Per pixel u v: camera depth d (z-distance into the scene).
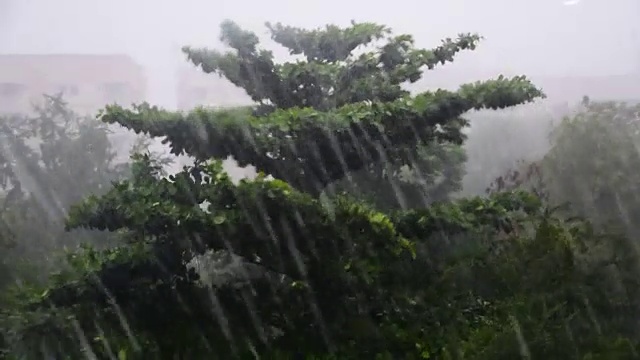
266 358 4.20
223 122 4.50
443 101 4.71
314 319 4.53
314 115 4.60
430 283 4.80
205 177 4.38
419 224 4.62
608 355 3.64
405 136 4.92
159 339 4.32
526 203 4.96
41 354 4.14
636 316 4.34
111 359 4.16
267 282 4.84
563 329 3.82
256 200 4.07
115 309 4.36
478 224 4.72
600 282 4.47
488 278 4.71
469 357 3.77
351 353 4.19
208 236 4.23
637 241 5.36
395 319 4.50
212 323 4.53
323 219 4.09
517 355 3.69
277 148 4.59
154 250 4.30
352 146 4.85
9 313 4.27
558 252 4.42
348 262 4.20
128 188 4.50
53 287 4.10
